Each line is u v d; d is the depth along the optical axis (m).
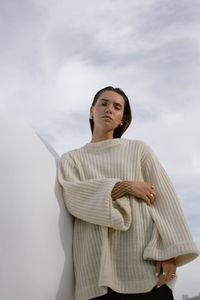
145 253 1.40
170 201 1.54
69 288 1.41
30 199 1.38
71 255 1.47
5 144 1.44
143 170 1.64
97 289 1.39
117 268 1.41
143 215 1.49
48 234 1.38
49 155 1.62
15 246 1.28
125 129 1.88
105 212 1.42
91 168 1.63
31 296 1.27
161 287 1.38
